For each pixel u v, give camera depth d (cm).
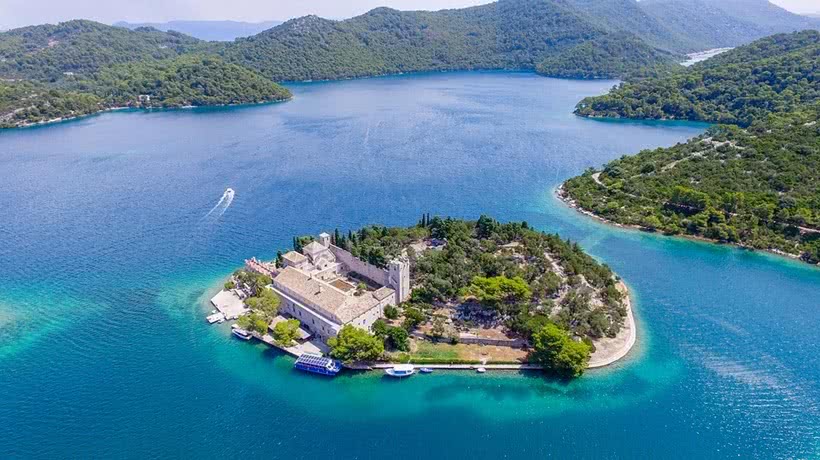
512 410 12112
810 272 18838
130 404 12275
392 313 15000
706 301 16888
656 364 13638
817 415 11906
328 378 13162
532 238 19600
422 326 14912
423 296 15938
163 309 16462
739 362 13762
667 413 11988
